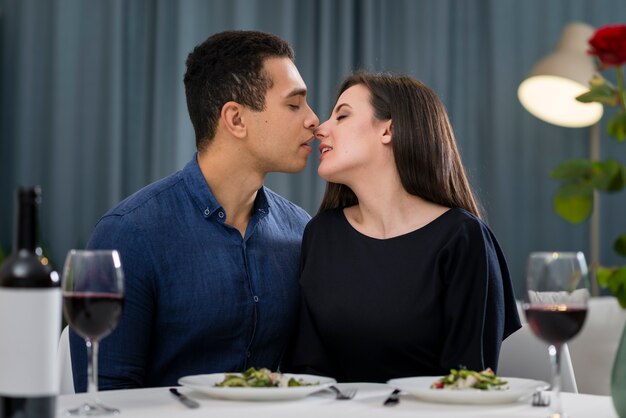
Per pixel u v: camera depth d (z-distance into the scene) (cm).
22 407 104
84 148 475
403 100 195
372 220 197
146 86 481
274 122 198
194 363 194
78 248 475
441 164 196
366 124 195
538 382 135
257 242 202
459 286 185
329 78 487
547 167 478
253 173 201
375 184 195
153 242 190
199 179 198
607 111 470
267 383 134
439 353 188
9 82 479
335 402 130
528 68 478
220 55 200
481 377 134
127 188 480
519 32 479
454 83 489
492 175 482
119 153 473
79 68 475
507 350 203
